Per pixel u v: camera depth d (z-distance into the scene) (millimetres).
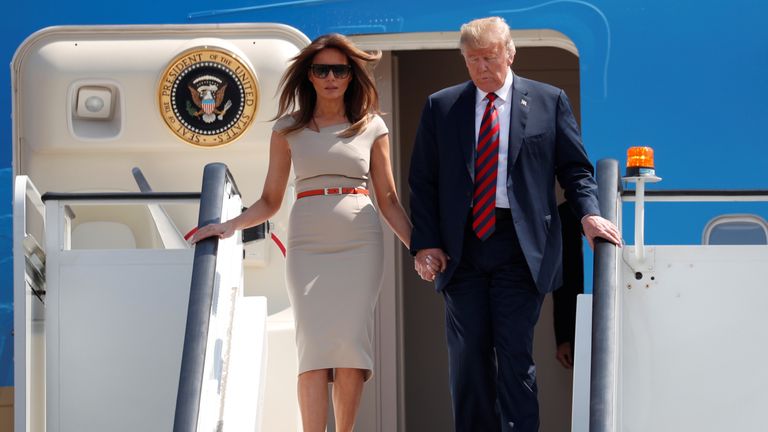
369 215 13805
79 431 14305
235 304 13781
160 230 17047
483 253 13062
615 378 12430
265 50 17781
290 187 17609
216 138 17719
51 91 17734
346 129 13875
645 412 13398
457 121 13297
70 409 14305
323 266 13656
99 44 17875
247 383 14094
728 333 13383
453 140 13258
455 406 13430
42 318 14367
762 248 13359
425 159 13508
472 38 12898
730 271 13422
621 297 13383
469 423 13383
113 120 17859
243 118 17734
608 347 11555
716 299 13422
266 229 17344
